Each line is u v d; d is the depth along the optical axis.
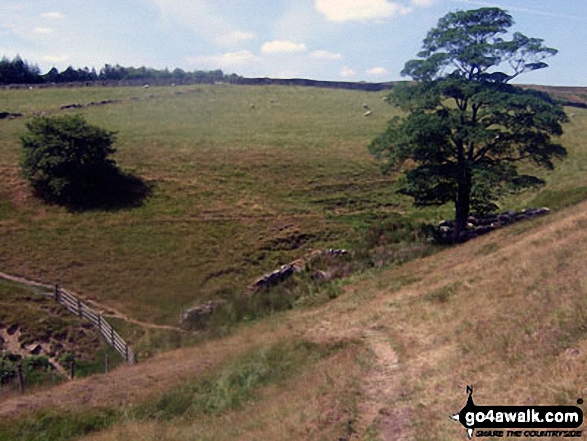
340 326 19.81
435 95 29.83
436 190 30.17
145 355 23.45
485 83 30.11
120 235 33.81
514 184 29.02
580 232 19.20
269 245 34.00
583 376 9.68
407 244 31.05
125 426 14.40
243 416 13.38
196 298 28.81
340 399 12.23
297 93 72.50
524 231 25.83
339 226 36.84
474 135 27.64
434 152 29.75
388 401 11.90
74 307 26.98
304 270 29.73
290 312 24.81
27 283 28.73
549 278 15.36
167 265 31.36
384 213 39.28
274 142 51.44
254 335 21.48
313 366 15.95
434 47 30.52
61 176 36.97
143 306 27.97
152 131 52.66
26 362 22.92
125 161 43.88
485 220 33.25
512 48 28.50
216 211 37.75
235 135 53.28
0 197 36.47
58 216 35.41
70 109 59.22
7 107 58.09
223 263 31.97
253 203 39.41
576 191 37.66
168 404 15.89
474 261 22.77
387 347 15.83
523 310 13.81
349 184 43.53
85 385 18.34
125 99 65.12
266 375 16.44
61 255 31.28
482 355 12.52
